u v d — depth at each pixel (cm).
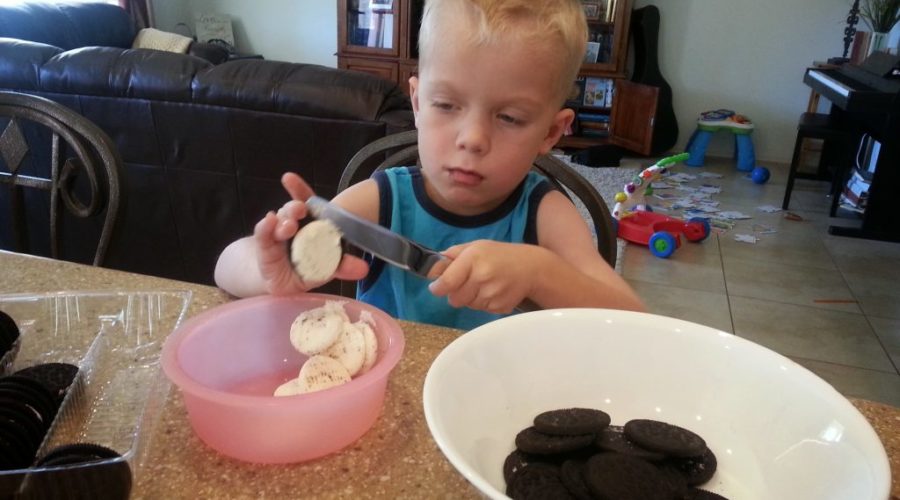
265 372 66
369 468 52
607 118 500
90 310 71
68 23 388
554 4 70
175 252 223
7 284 80
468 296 64
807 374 48
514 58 67
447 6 69
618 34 462
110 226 109
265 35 552
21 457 48
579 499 42
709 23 477
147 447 53
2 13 345
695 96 496
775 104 485
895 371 221
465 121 71
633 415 55
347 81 190
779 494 46
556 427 48
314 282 60
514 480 45
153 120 200
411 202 95
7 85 208
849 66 397
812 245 329
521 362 53
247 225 212
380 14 484
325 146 191
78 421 55
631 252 311
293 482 51
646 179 334
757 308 261
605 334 55
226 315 62
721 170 467
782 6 462
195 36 554
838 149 436
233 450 53
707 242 326
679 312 255
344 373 57
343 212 59
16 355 63
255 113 192
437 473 52
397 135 115
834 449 43
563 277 70
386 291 94
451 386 46
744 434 50
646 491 42
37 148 206
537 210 94
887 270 302
